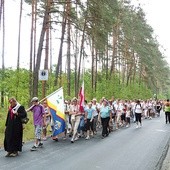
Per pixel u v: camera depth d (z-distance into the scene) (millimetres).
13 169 11133
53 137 18484
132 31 55688
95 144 17719
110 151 15477
